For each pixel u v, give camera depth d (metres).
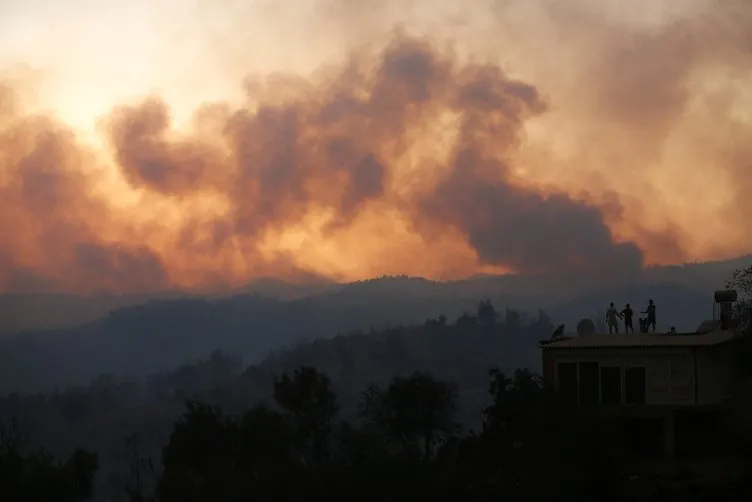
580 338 85.50
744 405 80.44
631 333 88.62
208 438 91.75
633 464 76.56
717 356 80.19
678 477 71.69
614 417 75.94
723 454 78.44
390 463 77.88
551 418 71.94
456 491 74.19
